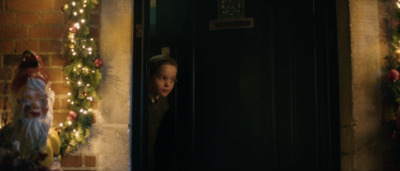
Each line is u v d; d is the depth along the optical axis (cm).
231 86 376
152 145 379
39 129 272
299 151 356
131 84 332
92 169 317
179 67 382
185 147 375
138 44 346
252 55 374
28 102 270
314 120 355
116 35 326
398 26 317
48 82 283
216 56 379
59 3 325
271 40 370
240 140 371
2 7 325
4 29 323
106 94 322
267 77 369
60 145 302
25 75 273
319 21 355
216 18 381
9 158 236
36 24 323
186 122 377
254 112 370
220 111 375
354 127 312
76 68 306
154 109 379
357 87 315
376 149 312
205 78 379
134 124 342
